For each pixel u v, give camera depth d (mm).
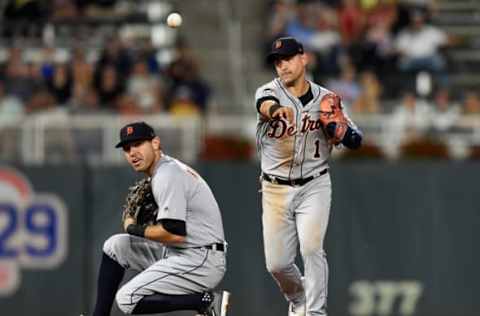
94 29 71375
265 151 32688
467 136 59344
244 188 55750
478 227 56594
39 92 62719
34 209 55406
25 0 70375
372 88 65312
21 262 55344
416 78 68188
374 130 58812
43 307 55219
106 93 63031
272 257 33062
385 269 56281
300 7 71438
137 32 72312
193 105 63031
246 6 77625
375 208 56375
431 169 56688
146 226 32500
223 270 33469
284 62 31719
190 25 74812
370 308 56094
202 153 56781
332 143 32438
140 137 32438
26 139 56281
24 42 68875
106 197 55625
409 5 72250
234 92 70438
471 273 56500
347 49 68812
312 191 32500
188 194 32812
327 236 56094
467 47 73125
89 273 55375
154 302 32938
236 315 55250
